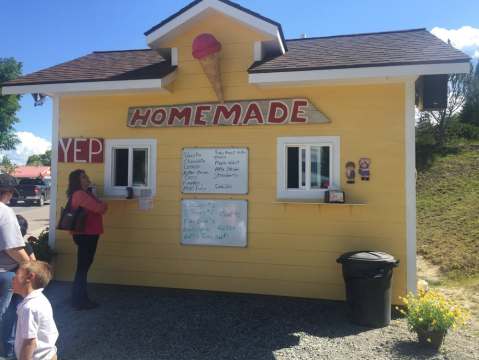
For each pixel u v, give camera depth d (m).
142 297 5.95
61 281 6.78
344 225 5.84
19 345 2.70
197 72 6.39
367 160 5.77
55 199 6.86
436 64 5.04
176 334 4.61
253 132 6.17
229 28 6.23
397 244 5.65
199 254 6.35
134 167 6.67
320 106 5.93
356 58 5.56
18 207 26.42
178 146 6.45
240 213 6.18
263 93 6.12
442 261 8.13
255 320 5.06
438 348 4.22
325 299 5.88
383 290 4.88
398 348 4.25
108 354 4.09
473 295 6.27
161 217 6.49
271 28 5.85
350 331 4.73
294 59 5.93
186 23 6.16
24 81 6.49
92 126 6.78
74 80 6.24
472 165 16.78
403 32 6.69
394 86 5.71
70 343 4.35
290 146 6.06
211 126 6.32
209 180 6.32
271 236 6.09
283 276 6.04
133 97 6.64
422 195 14.79
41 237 6.92
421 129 20.50
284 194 6.04
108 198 6.52
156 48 6.58
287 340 4.46
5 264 3.85
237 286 6.20
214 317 5.14
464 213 11.58
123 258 6.61
